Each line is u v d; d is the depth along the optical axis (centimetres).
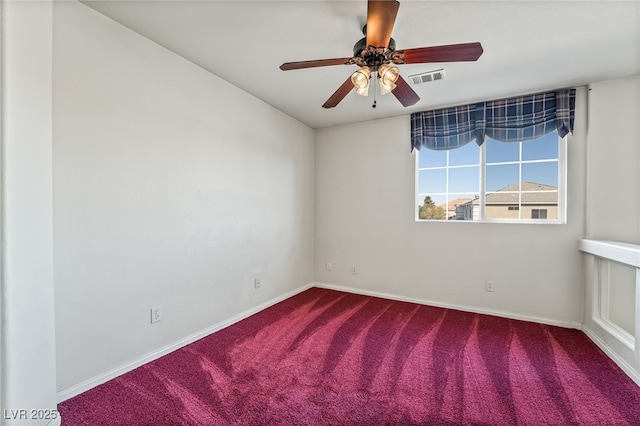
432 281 333
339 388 174
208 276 250
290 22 181
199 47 211
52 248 140
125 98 188
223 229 265
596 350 223
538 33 187
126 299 190
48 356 136
